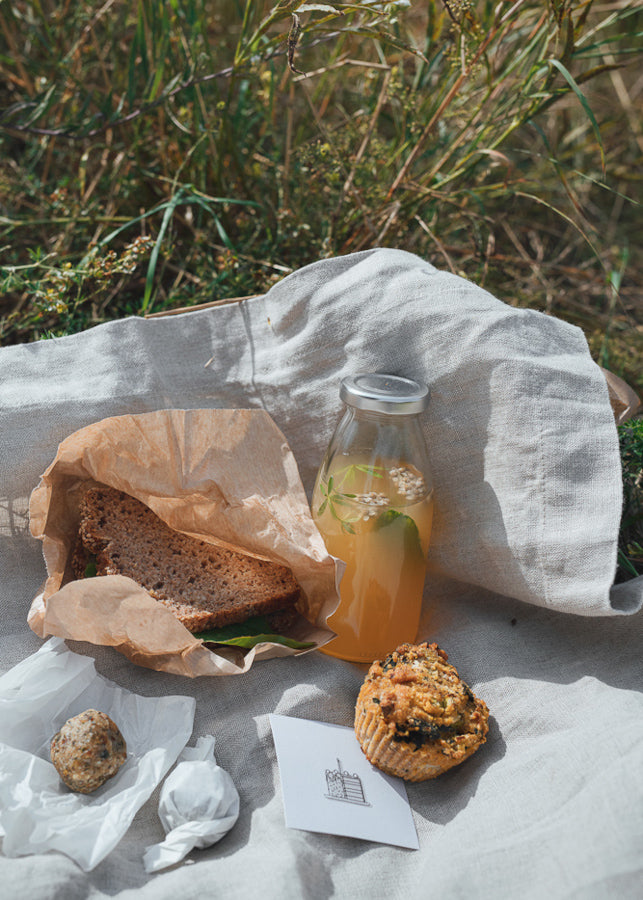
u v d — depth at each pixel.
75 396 0.52
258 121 0.80
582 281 0.89
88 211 0.71
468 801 0.41
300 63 0.81
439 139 0.73
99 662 0.47
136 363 0.54
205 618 0.47
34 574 0.51
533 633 0.49
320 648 0.50
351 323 0.52
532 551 0.46
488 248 0.71
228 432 0.51
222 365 0.55
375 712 0.42
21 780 0.39
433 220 0.76
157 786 0.41
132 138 0.74
